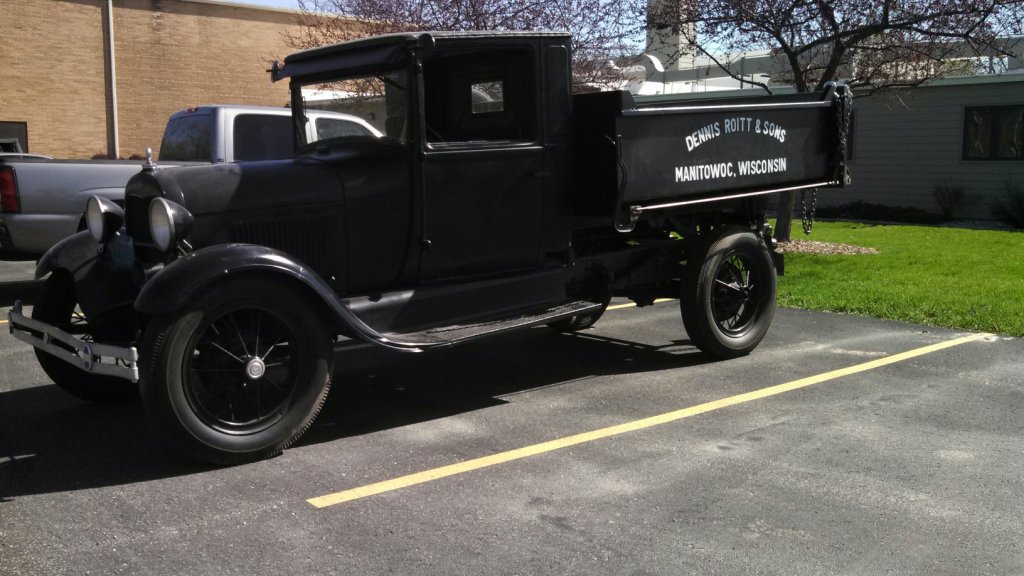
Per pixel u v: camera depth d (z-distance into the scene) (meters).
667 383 5.74
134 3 20.66
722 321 6.43
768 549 3.32
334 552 3.31
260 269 4.22
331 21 14.80
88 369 4.27
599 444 4.54
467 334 4.88
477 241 5.26
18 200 8.37
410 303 4.99
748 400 5.32
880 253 11.86
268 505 3.76
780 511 3.67
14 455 4.41
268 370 4.56
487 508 3.72
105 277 4.82
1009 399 5.30
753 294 6.51
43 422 4.98
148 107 21.14
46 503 3.79
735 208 6.60
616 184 5.36
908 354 6.45
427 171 4.96
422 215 4.99
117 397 5.34
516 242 5.44
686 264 6.37
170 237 4.27
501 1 12.73
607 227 6.31
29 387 5.73
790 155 6.56
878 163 18.88
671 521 3.58
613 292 6.23
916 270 10.23
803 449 4.43
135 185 4.64
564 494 3.87
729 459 4.29
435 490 3.93
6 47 19.08
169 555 3.29
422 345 4.65
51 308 5.27
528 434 4.71
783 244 12.59
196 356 4.31
